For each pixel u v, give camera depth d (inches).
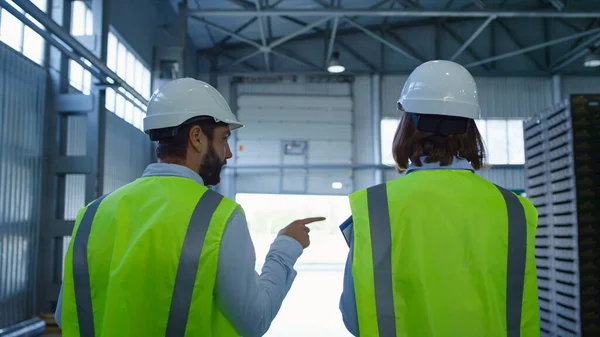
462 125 53.9
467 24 587.5
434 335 45.8
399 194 50.3
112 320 47.3
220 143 57.6
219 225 48.5
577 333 183.0
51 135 273.7
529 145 231.5
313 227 603.2
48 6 237.1
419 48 587.8
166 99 56.1
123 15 343.9
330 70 480.4
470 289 47.0
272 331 256.8
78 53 210.1
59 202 276.8
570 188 190.5
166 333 46.8
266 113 581.9
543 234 217.9
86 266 51.6
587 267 181.5
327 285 453.7
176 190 51.8
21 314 253.3
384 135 580.7
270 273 53.8
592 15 407.5
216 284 48.0
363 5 510.9
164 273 47.5
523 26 585.9
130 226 50.8
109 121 354.3
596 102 185.0
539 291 222.2
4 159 239.9
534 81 584.7
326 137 580.4
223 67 581.0
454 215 48.7
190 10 412.8
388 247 48.1
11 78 245.8
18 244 251.1
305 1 478.6
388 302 46.9
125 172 390.6
